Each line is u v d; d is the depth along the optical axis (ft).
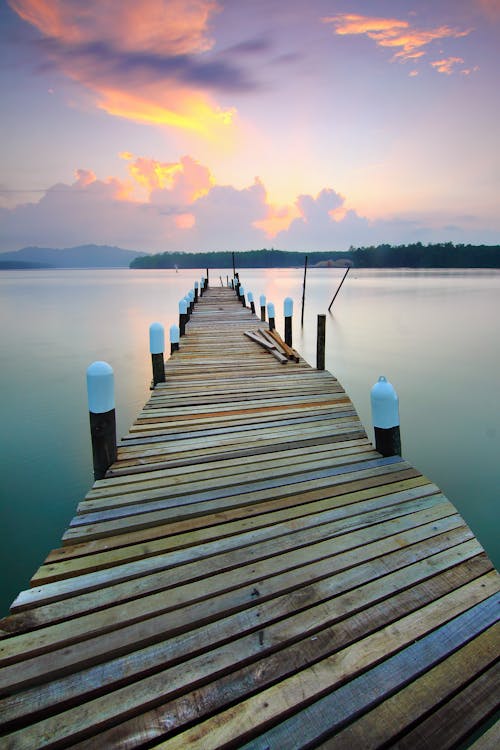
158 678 5.16
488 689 5.21
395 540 7.84
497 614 6.28
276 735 4.62
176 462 11.07
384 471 10.52
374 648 5.66
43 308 85.71
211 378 19.93
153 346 18.88
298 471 10.52
